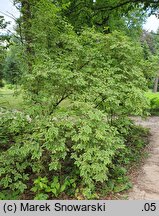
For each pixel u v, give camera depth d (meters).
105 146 4.14
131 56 6.00
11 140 5.01
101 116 4.19
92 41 5.62
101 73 5.09
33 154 3.81
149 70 6.67
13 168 4.05
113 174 4.68
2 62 5.55
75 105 4.28
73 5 11.12
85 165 3.86
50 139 3.84
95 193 3.96
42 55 5.05
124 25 15.43
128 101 5.22
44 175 4.40
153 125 9.93
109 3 11.73
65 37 5.36
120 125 5.94
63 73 4.43
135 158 5.73
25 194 3.98
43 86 4.72
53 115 4.22
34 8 5.62
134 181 4.62
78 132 4.19
